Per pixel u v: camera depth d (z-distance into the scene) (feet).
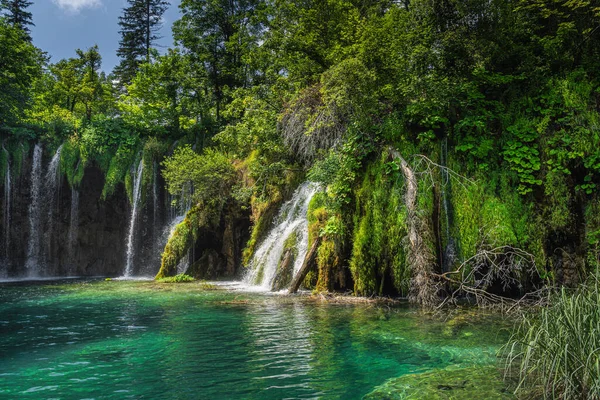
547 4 42.73
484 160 39.86
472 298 38.09
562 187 36.68
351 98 42.55
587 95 38.55
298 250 49.24
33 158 88.53
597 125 36.96
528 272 36.40
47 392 16.47
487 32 44.19
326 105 45.37
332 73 43.32
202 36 99.14
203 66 99.04
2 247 83.97
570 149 37.29
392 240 39.32
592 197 36.19
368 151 42.75
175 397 15.78
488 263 37.65
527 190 37.45
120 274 89.92
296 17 60.64
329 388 16.46
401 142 41.83
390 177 40.81
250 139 62.34
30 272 86.58
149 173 88.28
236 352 22.03
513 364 18.62
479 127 39.88
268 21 68.90
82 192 90.33
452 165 40.50
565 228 36.14
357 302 37.91
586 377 12.24
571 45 42.14
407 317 30.63
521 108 40.98
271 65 66.64
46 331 27.91
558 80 40.01
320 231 43.24
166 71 98.99
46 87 119.34
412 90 42.04
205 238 67.92
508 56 44.50
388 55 44.91
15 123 90.68
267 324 29.09
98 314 34.45
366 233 40.65
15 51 91.50
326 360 20.29
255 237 61.21
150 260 86.53
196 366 19.70
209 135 93.76
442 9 46.26
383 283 40.50
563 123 38.40
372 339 24.16
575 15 41.45
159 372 18.88
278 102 63.26
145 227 87.86
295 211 56.08
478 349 21.48
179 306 38.04
